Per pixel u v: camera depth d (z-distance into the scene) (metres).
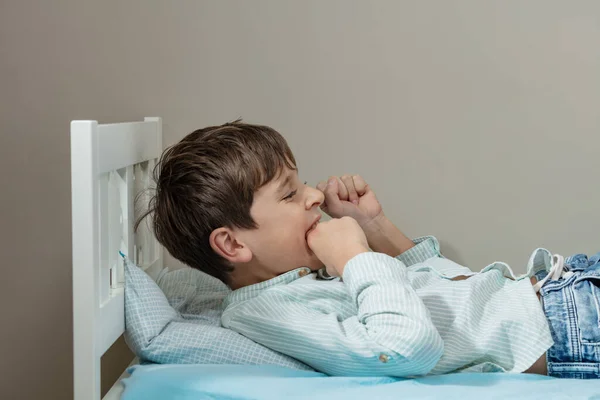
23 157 1.50
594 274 1.01
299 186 1.07
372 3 1.51
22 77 1.49
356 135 1.54
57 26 1.48
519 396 0.79
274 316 0.95
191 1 1.50
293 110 1.53
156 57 1.50
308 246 1.05
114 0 1.49
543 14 1.52
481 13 1.52
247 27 1.51
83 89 1.50
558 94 1.54
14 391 1.54
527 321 0.94
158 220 1.08
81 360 0.85
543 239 1.57
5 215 1.51
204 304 1.16
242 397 0.79
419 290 1.01
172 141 1.52
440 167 1.55
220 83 1.51
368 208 1.30
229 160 1.00
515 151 1.55
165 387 0.82
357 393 0.79
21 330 1.53
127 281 0.97
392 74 1.53
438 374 0.91
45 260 1.52
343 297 0.99
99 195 0.88
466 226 1.57
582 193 1.56
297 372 0.89
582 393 0.80
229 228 1.01
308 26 1.51
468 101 1.54
